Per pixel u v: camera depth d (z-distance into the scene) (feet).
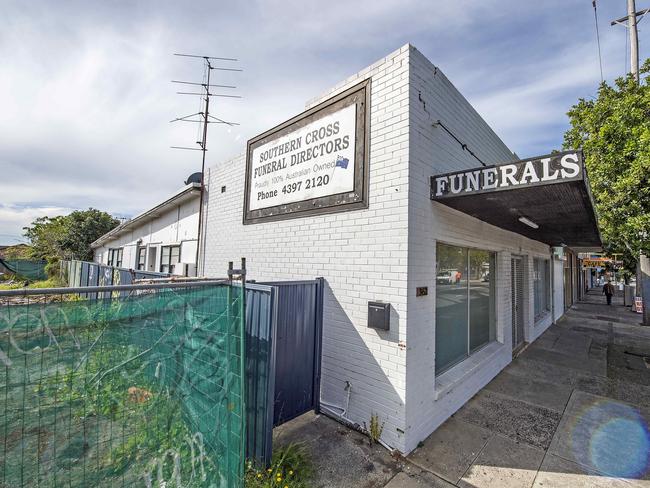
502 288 20.84
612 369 20.71
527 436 12.43
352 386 12.98
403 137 11.99
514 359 22.81
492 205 13.50
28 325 5.31
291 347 12.69
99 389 6.27
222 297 8.89
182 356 7.88
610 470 10.34
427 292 12.66
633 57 44.96
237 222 21.67
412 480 9.76
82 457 6.01
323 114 15.38
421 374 12.12
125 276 23.49
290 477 9.46
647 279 38.52
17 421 5.20
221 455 8.27
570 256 59.88
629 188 29.25
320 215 15.07
